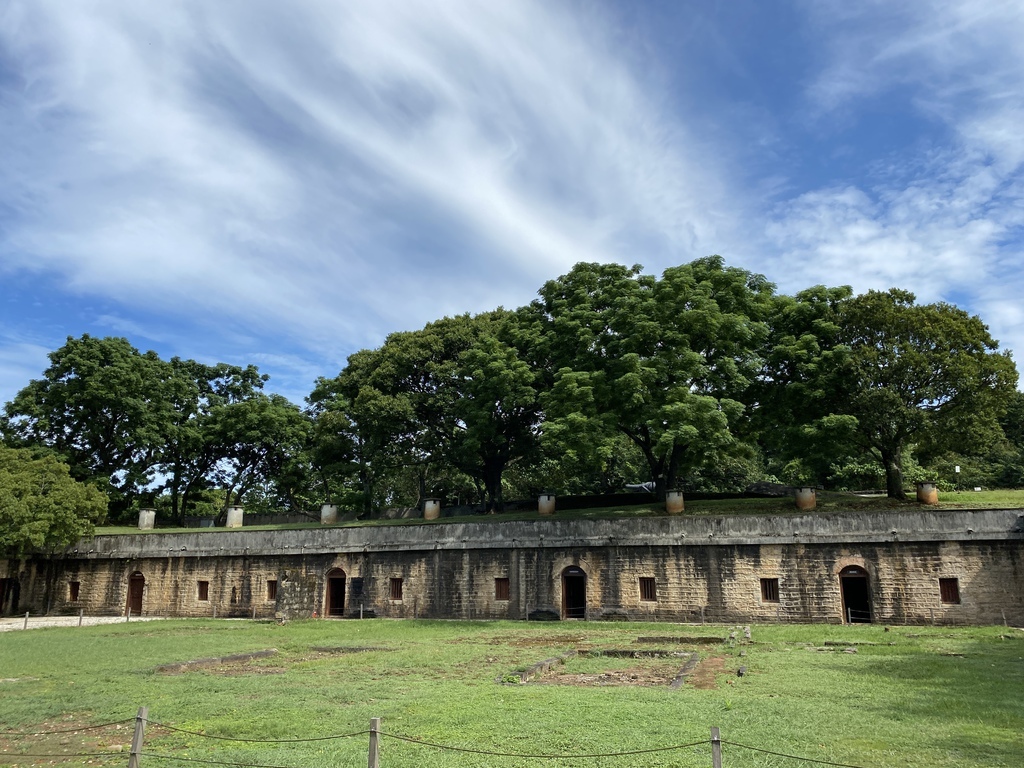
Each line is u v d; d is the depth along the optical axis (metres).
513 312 48.25
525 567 37.19
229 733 14.15
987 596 30.62
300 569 41.56
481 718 14.41
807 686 17.77
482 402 44.69
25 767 12.38
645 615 34.72
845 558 32.62
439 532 39.12
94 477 51.62
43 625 37.41
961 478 53.66
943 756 11.70
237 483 60.22
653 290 39.66
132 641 29.48
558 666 21.89
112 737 14.23
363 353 53.06
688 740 12.62
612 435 38.28
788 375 39.78
